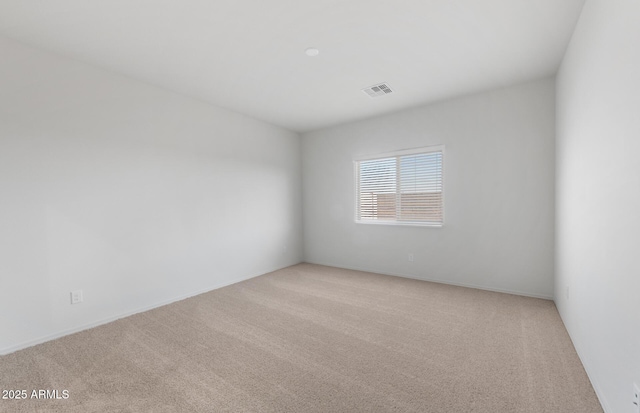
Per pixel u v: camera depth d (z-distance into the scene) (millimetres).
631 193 1247
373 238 4590
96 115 2732
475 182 3645
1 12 1935
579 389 1708
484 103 3541
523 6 1978
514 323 2635
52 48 2406
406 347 2234
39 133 2379
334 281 4109
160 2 1881
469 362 2014
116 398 1670
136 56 2576
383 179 4500
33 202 2346
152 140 3182
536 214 3277
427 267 4078
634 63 1207
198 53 2551
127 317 2889
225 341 2361
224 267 3971
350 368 1959
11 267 2234
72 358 2109
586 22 1904
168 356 2131
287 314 2926
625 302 1298
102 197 2768
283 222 5012
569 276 2420
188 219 3533
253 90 3395
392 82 3227
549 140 3168
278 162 4930
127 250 2953
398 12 2031
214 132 3867
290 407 1587
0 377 1882
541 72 3025
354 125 4707
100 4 1885
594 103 1744
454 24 2180
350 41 2398
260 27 2186
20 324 2273
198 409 1577
